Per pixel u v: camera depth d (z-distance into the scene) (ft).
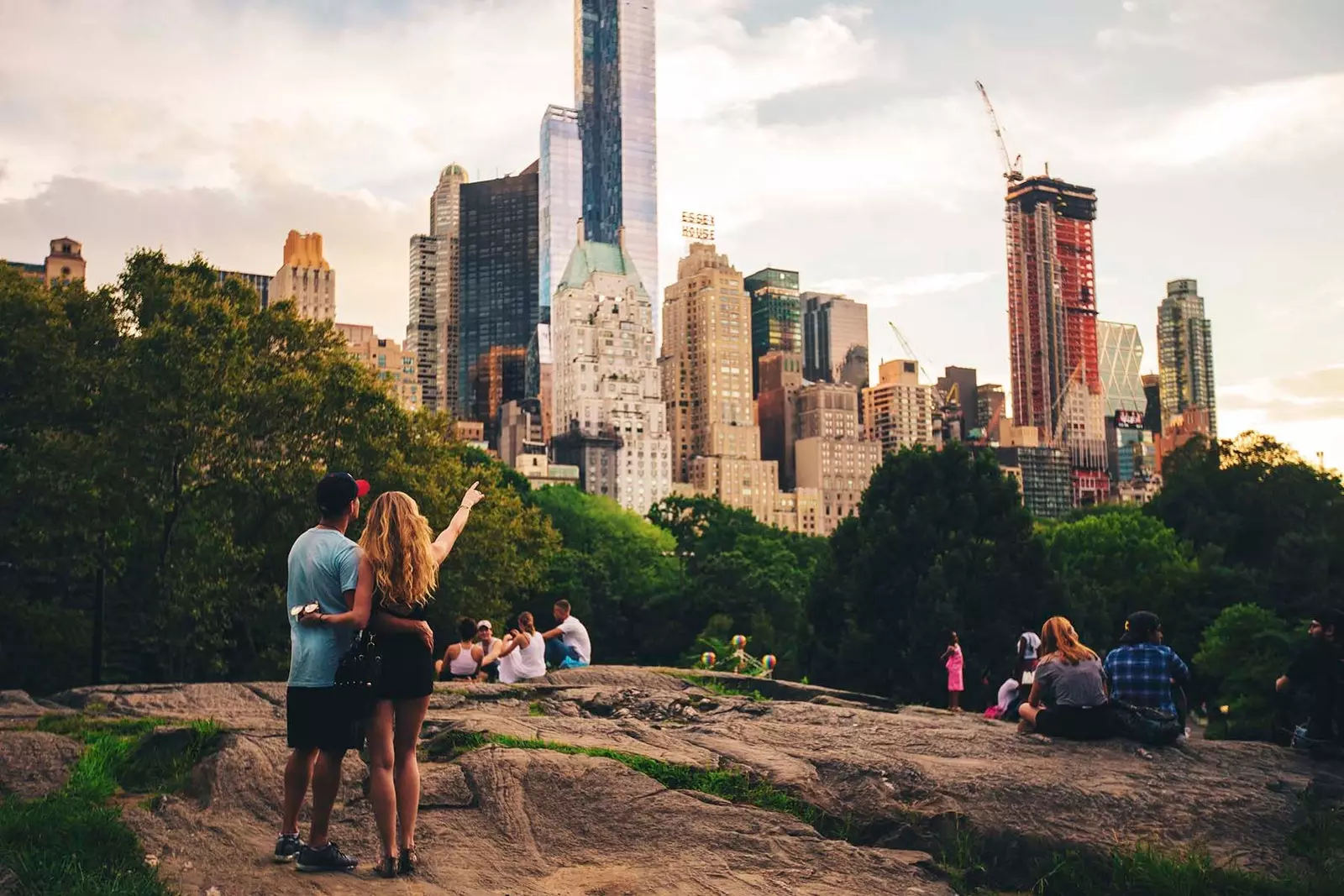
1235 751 36.01
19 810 22.65
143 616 111.96
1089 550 212.43
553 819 25.16
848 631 153.79
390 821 21.12
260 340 121.90
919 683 140.46
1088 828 28.02
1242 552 230.07
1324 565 181.88
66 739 29.71
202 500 108.17
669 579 326.65
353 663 20.95
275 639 122.83
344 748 21.13
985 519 156.46
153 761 28.71
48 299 113.80
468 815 25.05
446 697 40.70
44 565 103.96
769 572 318.24
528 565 172.76
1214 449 253.65
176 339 103.76
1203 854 26.58
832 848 24.90
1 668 107.96
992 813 28.30
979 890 25.85
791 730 36.19
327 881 20.48
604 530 368.89
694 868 23.17
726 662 101.45
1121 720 35.91
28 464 100.78
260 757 26.78
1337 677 36.09
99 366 106.93
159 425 100.63
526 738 31.30
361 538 22.08
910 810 28.19
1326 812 29.45
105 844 21.20
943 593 142.51
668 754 30.66
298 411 115.03
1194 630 186.80
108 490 100.89
